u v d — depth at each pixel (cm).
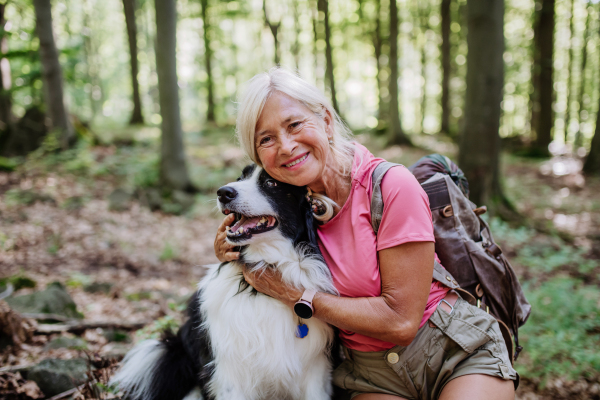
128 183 976
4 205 756
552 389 311
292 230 197
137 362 243
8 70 1184
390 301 168
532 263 582
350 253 181
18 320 316
